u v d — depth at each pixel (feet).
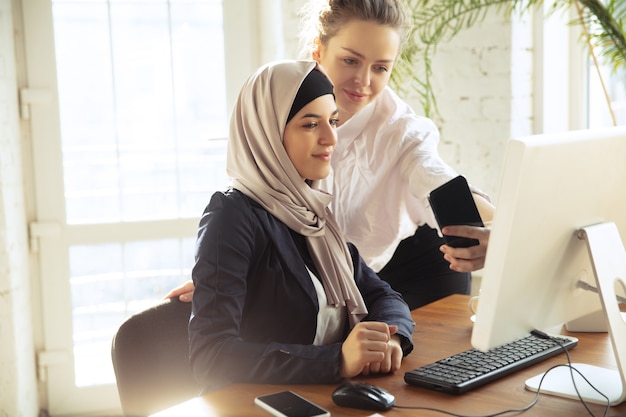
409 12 10.98
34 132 10.96
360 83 6.70
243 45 11.56
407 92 11.38
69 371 11.36
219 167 11.73
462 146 11.32
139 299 11.63
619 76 11.17
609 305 4.50
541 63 11.14
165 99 11.47
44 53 10.91
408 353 5.41
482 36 10.97
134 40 11.28
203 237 5.35
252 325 5.48
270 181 5.72
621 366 4.45
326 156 5.75
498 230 4.21
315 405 4.44
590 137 4.42
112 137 11.35
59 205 11.15
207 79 11.56
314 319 5.54
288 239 5.61
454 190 5.47
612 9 9.81
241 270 5.30
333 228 6.01
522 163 4.08
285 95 5.61
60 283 11.24
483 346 4.37
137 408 5.61
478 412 4.36
